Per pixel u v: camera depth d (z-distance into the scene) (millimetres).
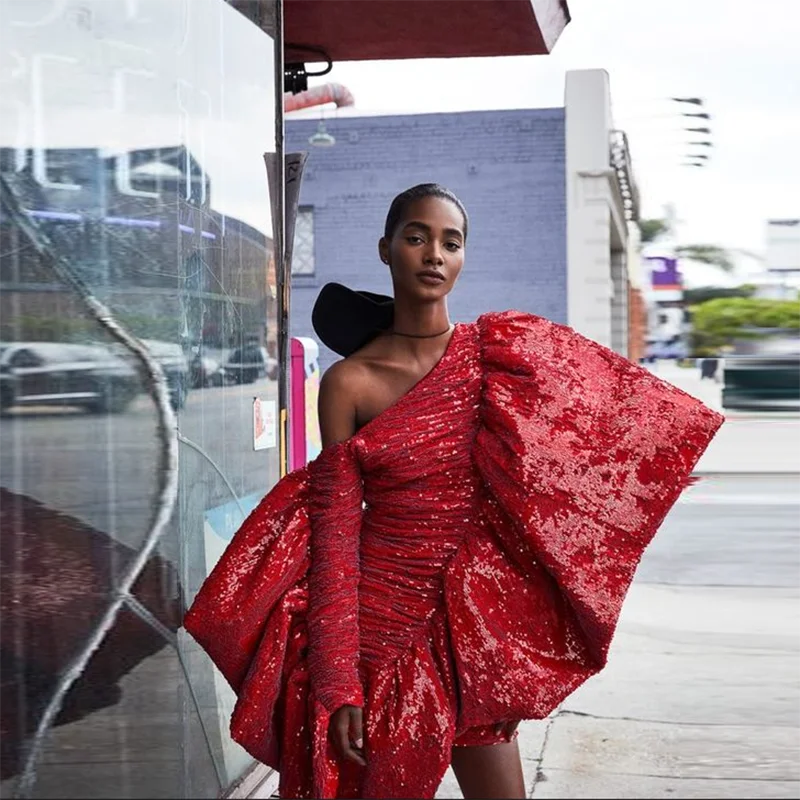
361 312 2887
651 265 48938
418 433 2713
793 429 22062
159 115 3584
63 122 3613
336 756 2756
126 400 3602
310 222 18938
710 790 4230
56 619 3631
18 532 3641
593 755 4688
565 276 18594
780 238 44250
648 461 2717
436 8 6289
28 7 3604
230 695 3938
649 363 45938
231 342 4051
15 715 3605
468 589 2725
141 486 3594
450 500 2748
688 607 7531
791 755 4656
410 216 2770
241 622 2727
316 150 18766
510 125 18484
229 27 4023
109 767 3561
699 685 5707
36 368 3641
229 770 3906
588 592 2682
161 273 3584
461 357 2750
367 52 7090
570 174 18344
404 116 18594
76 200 3619
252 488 4262
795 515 11836
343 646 2676
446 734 2699
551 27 6996
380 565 2764
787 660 6188
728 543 10180
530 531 2684
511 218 18609
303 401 7594
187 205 3639
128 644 3592
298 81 7176
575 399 2729
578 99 18281
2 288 3652
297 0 6160
